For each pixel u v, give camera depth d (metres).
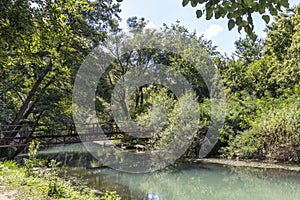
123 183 7.86
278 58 17.17
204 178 8.48
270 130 10.42
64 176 8.33
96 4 13.09
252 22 1.89
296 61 14.19
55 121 12.57
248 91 17.73
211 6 1.86
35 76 11.59
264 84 17.69
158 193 6.86
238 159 11.26
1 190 4.62
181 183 7.95
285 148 10.05
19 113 12.01
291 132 9.88
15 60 7.97
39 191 4.68
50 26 4.91
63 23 5.09
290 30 16.52
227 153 11.73
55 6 4.87
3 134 11.83
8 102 13.05
